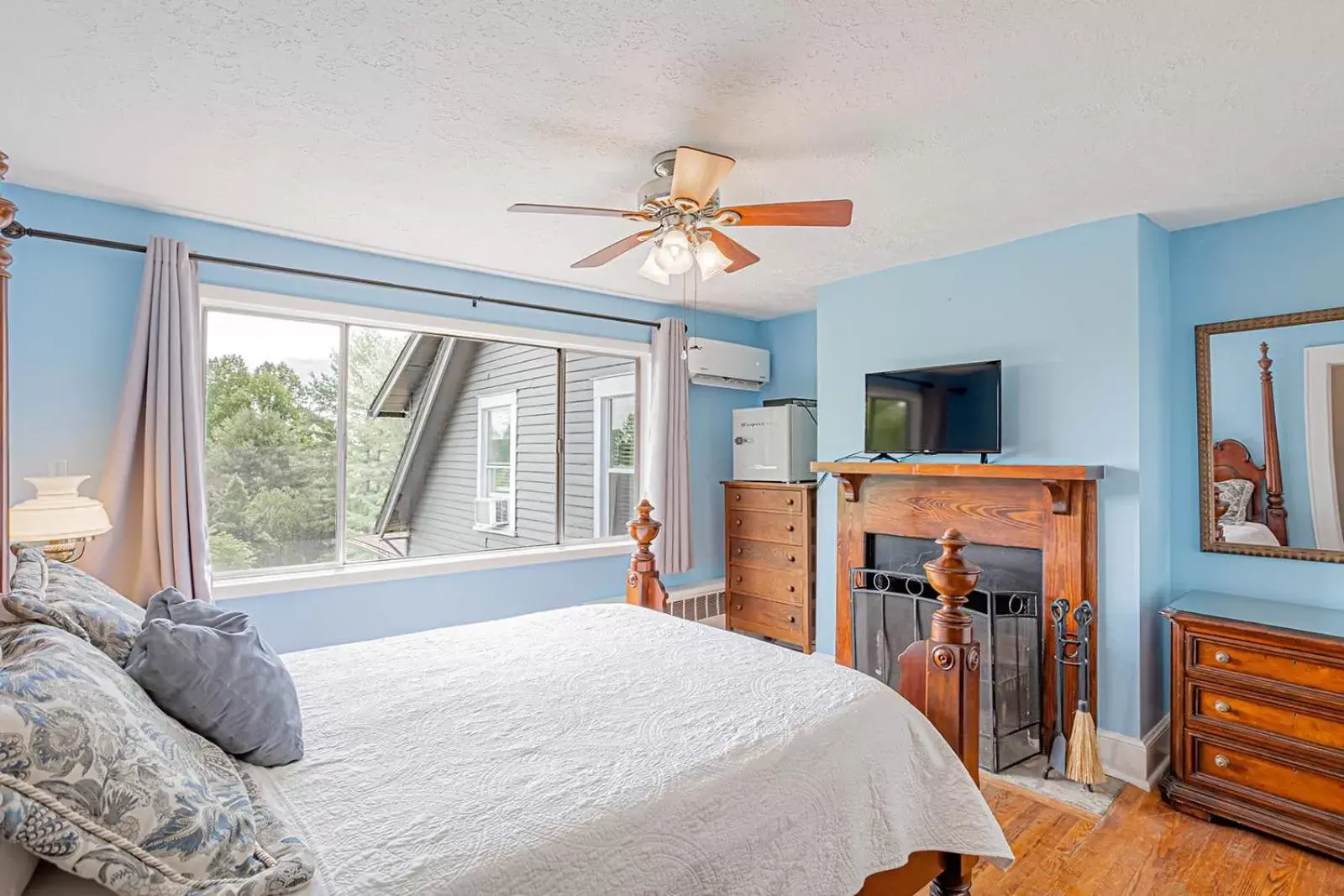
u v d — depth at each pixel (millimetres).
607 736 1538
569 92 1922
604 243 3283
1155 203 2770
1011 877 2203
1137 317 2865
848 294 3969
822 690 1813
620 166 2420
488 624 2535
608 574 4344
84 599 1527
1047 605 3043
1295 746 2332
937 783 1771
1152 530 2930
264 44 1685
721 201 2727
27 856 935
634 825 1215
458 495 4145
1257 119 2059
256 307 3119
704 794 1323
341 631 3342
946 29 1615
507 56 1742
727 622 4863
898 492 3604
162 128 2143
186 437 2787
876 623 3424
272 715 1391
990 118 2064
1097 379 2973
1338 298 2693
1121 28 1607
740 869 1312
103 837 882
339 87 1896
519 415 4473
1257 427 2875
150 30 1625
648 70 1806
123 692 1140
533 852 1104
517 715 1663
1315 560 2729
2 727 846
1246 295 2916
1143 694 2859
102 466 2744
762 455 4645
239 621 1596
